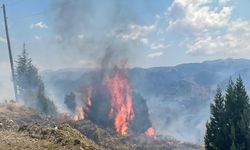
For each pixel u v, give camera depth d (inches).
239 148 1298.0
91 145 844.6
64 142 794.2
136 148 1914.4
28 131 896.3
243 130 1321.4
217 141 1362.0
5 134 863.7
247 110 1350.9
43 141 800.9
